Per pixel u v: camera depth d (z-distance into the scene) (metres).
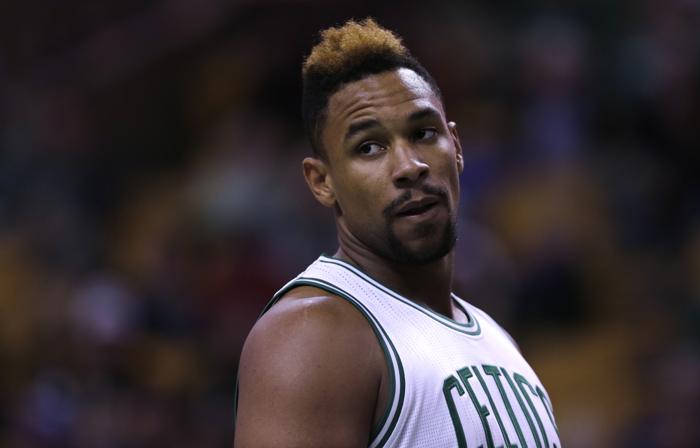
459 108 30.86
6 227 30.14
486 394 8.20
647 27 32.03
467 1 33.47
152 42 35.50
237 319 24.67
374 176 8.23
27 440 21.27
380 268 8.53
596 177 28.69
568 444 23.80
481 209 27.08
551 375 24.78
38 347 24.67
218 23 35.00
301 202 27.72
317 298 8.08
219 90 33.62
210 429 21.48
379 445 7.74
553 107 29.89
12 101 34.41
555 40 31.11
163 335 23.52
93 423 21.17
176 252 26.67
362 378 7.73
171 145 34.44
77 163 32.91
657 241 27.39
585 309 25.73
